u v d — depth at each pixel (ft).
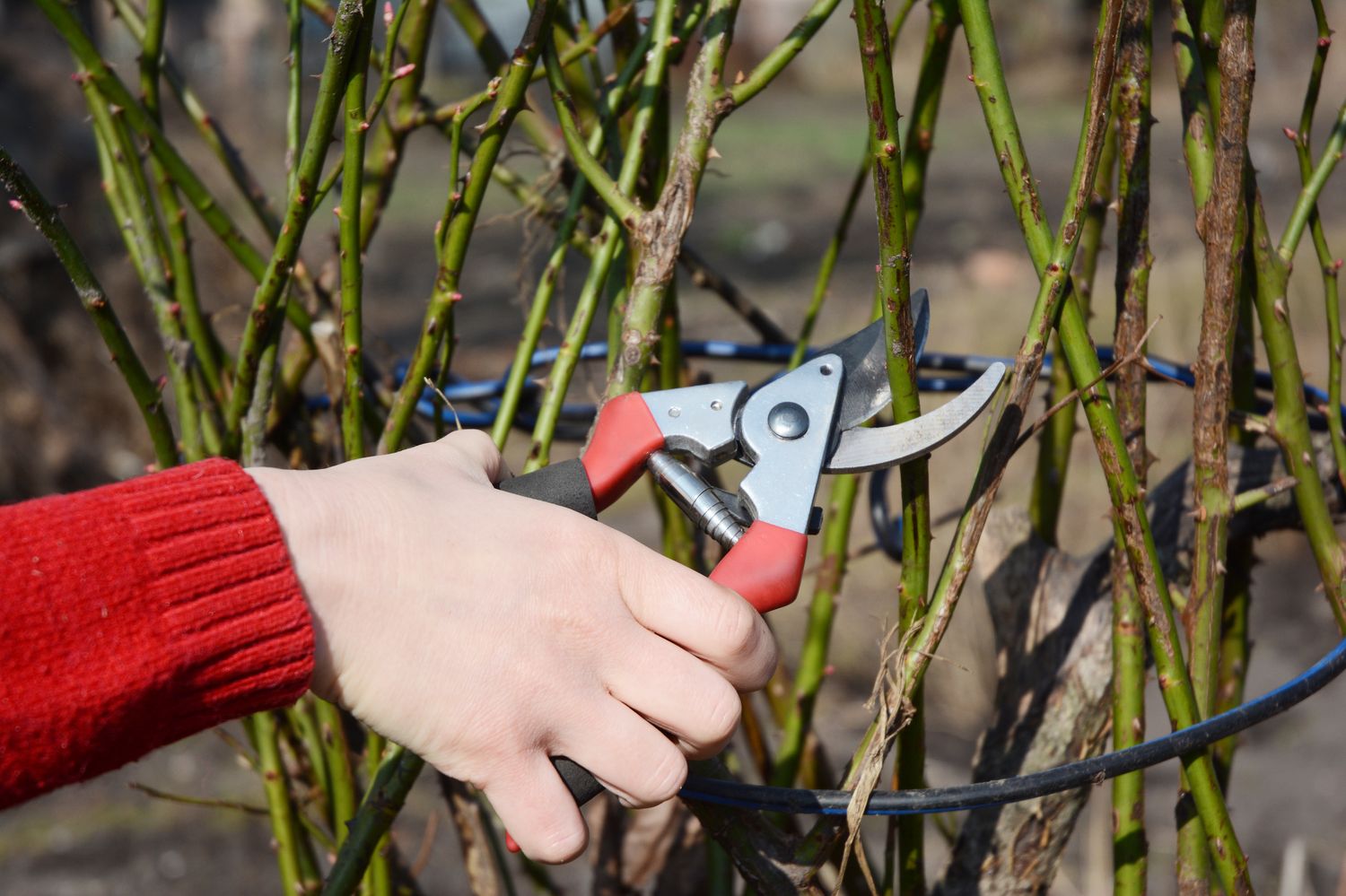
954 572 2.41
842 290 22.06
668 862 4.17
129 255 3.39
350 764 3.41
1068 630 3.12
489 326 20.36
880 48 2.11
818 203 31.60
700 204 32.32
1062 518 10.10
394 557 2.04
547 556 2.10
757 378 12.22
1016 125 2.34
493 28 3.63
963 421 2.39
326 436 3.80
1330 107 34.22
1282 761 8.88
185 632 1.88
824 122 46.68
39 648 1.81
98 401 12.94
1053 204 25.63
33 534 1.85
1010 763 3.09
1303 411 2.75
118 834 8.36
